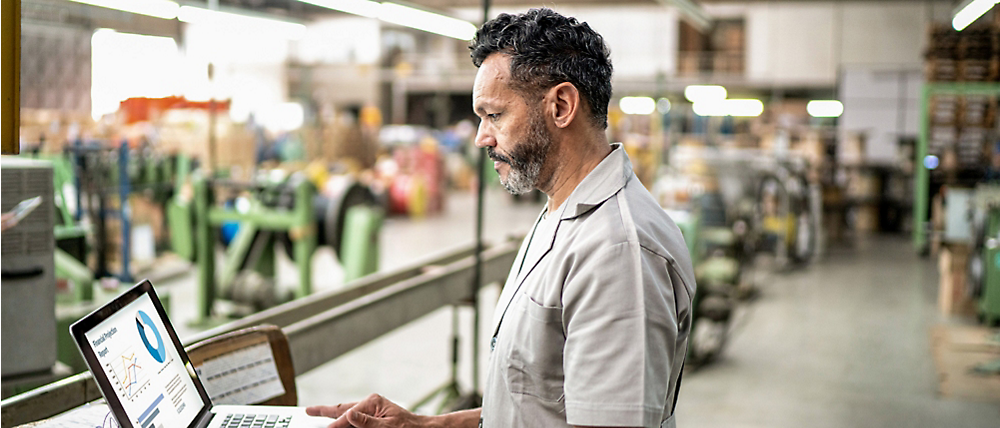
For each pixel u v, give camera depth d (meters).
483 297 6.88
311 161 12.62
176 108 8.87
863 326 6.14
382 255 9.11
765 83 16.78
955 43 8.98
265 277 6.43
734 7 16.88
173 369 1.37
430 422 1.44
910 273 8.45
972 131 9.53
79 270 3.90
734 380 4.79
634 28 17.78
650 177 11.94
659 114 9.69
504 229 11.52
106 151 6.32
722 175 7.90
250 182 5.94
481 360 5.05
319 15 9.47
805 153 10.82
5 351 2.57
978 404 4.36
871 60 15.98
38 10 5.12
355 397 4.30
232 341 1.71
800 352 5.41
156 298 1.40
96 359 1.13
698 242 5.53
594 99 1.17
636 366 1.04
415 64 18.70
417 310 3.08
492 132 1.20
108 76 8.27
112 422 1.44
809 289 7.57
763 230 8.73
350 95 20.20
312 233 5.98
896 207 11.73
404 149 14.22
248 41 8.59
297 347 2.32
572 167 1.19
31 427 1.41
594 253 1.09
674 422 1.27
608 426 1.04
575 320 1.08
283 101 15.90
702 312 5.20
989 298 5.98
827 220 10.50
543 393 1.14
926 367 5.05
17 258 2.57
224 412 1.45
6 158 2.83
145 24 7.05
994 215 6.07
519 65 1.16
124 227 6.21
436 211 13.38
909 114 15.80
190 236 5.80
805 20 16.42
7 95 1.29
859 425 4.05
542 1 10.09
